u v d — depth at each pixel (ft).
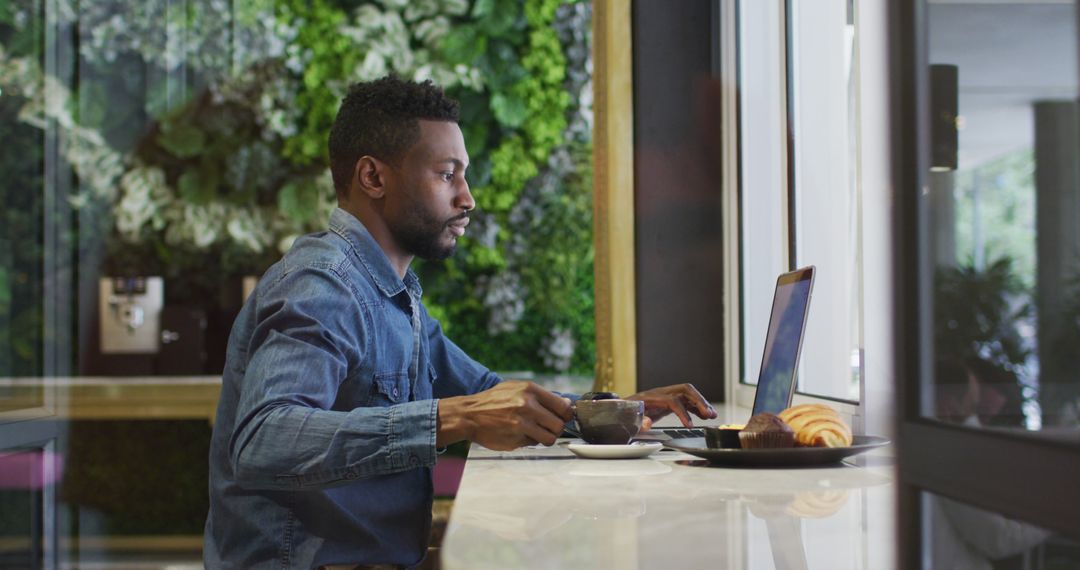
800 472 3.98
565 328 12.63
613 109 9.03
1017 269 3.06
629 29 9.02
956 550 2.16
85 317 12.48
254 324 4.85
